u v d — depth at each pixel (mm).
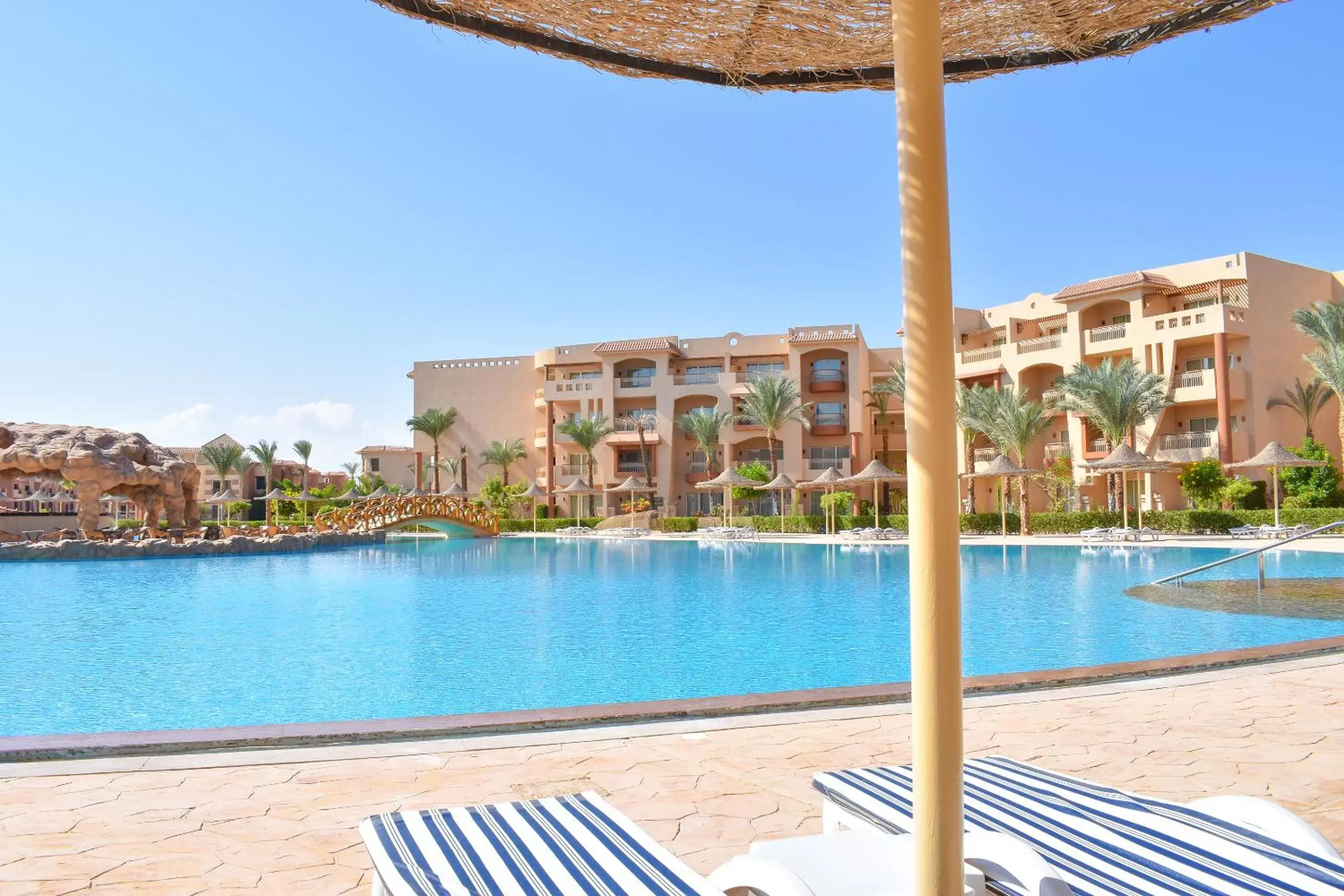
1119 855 1949
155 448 34594
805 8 2080
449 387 55031
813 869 1944
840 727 5211
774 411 44688
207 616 13258
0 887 3045
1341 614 11844
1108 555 23688
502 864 1903
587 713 5367
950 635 1204
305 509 55000
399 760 4590
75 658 9836
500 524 47188
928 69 1217
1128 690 6078
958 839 1210
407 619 12781
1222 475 31266
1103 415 32125
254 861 3281
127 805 3904
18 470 30594
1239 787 4004
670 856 1944
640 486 45094
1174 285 35500
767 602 14539
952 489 1203
